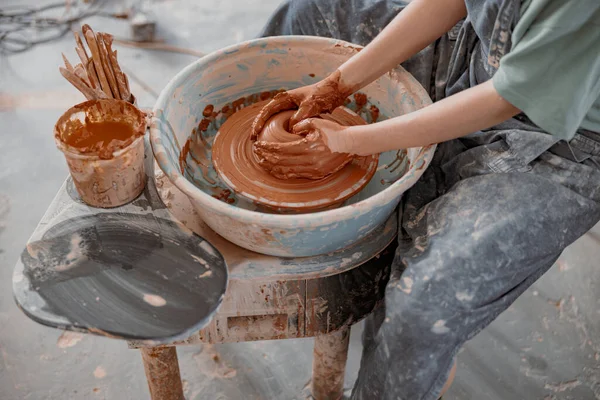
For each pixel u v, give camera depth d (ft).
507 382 5.54
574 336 5.86
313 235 3.86
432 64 5.09
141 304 3.66
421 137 4.03
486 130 4.57
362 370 4.42
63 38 9.48
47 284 3.73
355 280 4.41
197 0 10.33
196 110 4.91
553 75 3.60
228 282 3.97
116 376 5.60
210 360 5.74
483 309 3.91
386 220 4.54
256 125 4.58
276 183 4.41
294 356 5.81
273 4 10.33
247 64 5.00
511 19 3.84
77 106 4.20
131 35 9.37
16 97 8.38
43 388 5.48
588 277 6.32
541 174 4.22
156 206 4.30
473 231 3.96
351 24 5.32
